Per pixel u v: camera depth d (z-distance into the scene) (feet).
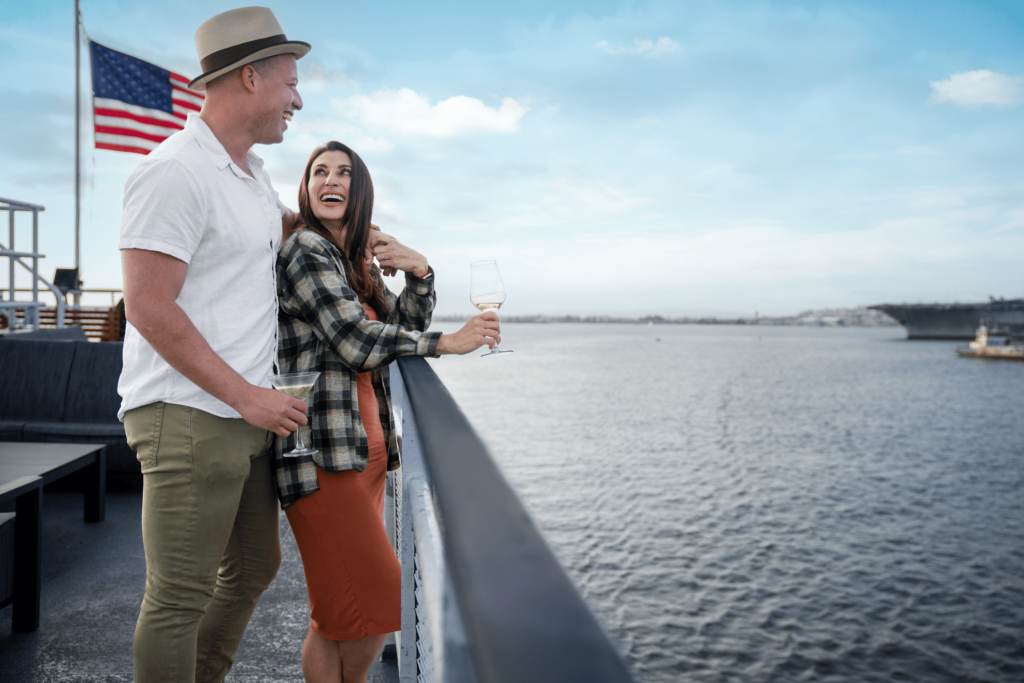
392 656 7.13
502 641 0.65
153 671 4.45
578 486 136.05
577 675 0.56
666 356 571.28
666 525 114.01
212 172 4.42
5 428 13.19
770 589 89.61
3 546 7.32
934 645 74.84
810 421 222.89
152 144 29.12
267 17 4.66
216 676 5.43
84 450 10.27
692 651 73.26
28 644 7.29
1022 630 77.82
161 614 4.47
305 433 5.04
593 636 0.66
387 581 5.18
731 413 235.81
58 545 10.32
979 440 193.98
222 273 4.55
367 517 5.16
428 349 4.82
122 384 4.65
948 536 110.93
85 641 7.37
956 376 378.73
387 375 5.96
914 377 371.76
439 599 2.43
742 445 180.45
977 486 142.20
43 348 14.33
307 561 5.19
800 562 98.99
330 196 5.62
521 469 149.07
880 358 540.93
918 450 178.70
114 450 13.21
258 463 5.18
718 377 367.66
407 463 3.86
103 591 8.68
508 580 0.84
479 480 1.39
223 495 4.58
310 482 5.02
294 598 8.61
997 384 337.11
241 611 5.39
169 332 4.11
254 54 4.53
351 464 5.04
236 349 4.61
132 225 4.09
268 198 5.04
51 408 14.11
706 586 90.43
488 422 208.95
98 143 28.22
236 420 4.61
